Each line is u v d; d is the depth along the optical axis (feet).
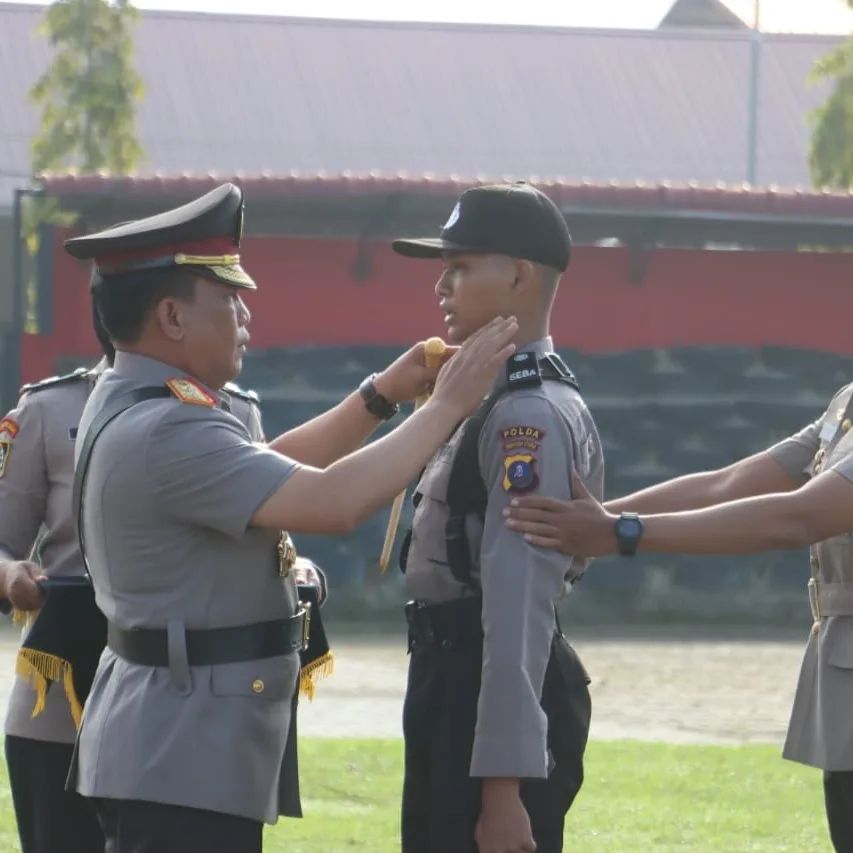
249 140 163.22
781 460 25.14
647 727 56.24
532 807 20.99
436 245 21.79
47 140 137.59
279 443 23.29
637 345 89.10
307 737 51.39
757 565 87.30
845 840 23.38
